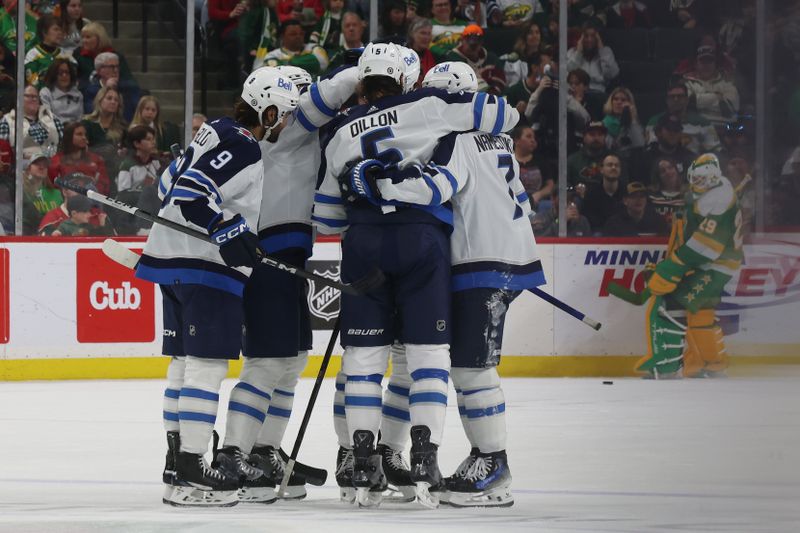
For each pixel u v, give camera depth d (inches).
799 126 979.3
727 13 992.2
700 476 417.7
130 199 960.9
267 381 408.8
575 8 989.8
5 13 945.5
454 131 390.0
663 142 982.4
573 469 467.8
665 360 915.4
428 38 1000.2
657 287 916.0
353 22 1016.9
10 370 902.4
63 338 908.6
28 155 939.3
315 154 430.6
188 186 380.2
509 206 394.9
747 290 908.0
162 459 513.3
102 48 973.2
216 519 343.3
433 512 370.9
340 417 416.2
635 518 333.4
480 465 388.2
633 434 577.6
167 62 1028.5
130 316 915.4
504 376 932.0
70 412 694.5
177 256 391.5
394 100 391.9
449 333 386.6
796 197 956.6
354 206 392.8
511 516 353.7
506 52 993.5
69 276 909.2
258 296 408.2
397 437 409.7
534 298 933.8
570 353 936.3
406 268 382.6
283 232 422.3
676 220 918.4
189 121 947.3
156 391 818.8
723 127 981.8
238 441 401.1
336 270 927.7
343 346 393.4
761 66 987.9
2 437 585.9
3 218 935.7
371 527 324.8
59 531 316.2
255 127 403.2
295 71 432.8
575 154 979.3
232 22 1034.7
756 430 447.8
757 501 345.4
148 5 1030.4
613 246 941.2
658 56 993.5
